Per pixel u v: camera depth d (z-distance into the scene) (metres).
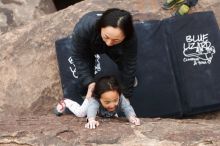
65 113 4.82
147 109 5.36
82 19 4.06
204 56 5.40
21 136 3.90
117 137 3.79
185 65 5.39
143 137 3.77
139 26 5.54
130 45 4.03
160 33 5.52
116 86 3.96
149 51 5.46
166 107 5.34
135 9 5.95
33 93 5.61
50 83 5.62
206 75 5.35
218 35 5.45
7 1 6.59
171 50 5.46
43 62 5.71
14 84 5.67
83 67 4.31
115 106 4.03
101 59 5.35
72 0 7.75
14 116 4.35
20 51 5.82
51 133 3.89
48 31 5.87
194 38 5.44
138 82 5.39
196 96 5.29
